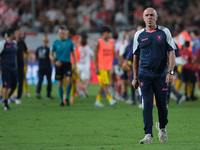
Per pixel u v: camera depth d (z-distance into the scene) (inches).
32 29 2701.8
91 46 2736.2
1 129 965.8
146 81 762.2
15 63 1365.7
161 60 754.8
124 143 779.4
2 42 1332.4
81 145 761.0
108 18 3316.9
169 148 701.3
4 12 2613.2
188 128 974.4
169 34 751.7
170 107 1457.9
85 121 1102.4
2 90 1384.1
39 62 1820.9
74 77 1638.8
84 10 3257.9
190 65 1699.1
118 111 1338.6
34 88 2406.5
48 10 3270.2
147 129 765.9
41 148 727.1
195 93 2106.3
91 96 1959.9
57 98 1851.6
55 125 1029.2
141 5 3570.4
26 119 1142.3
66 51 1489.9
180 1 3779.5
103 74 1473.9
